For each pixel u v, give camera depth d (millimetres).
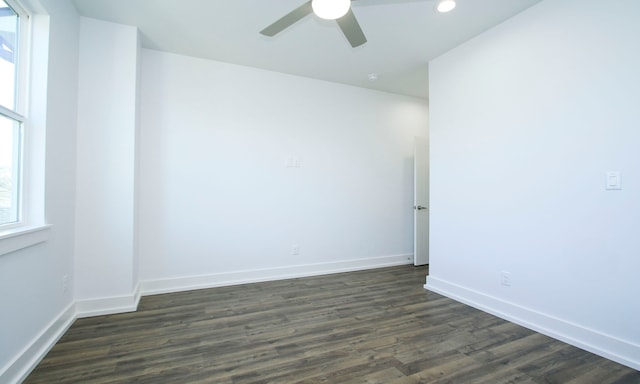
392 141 4398
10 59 1819
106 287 2561
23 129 1862
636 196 1818
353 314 2602
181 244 3188
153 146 3080
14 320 1591
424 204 4387
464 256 2908
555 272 2203
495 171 2623
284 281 3553
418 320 2492
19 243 1603
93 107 2525
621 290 1881
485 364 1855
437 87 3215
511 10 2396
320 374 1737
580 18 2062
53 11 2031
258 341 2115
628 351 1842
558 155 2186
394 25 2609
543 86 2275
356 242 4133
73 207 2416
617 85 1895
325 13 1604
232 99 3412
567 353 1988
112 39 2592
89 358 1869
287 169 3695
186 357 1900
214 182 3326
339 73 3680
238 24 2623
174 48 3059
